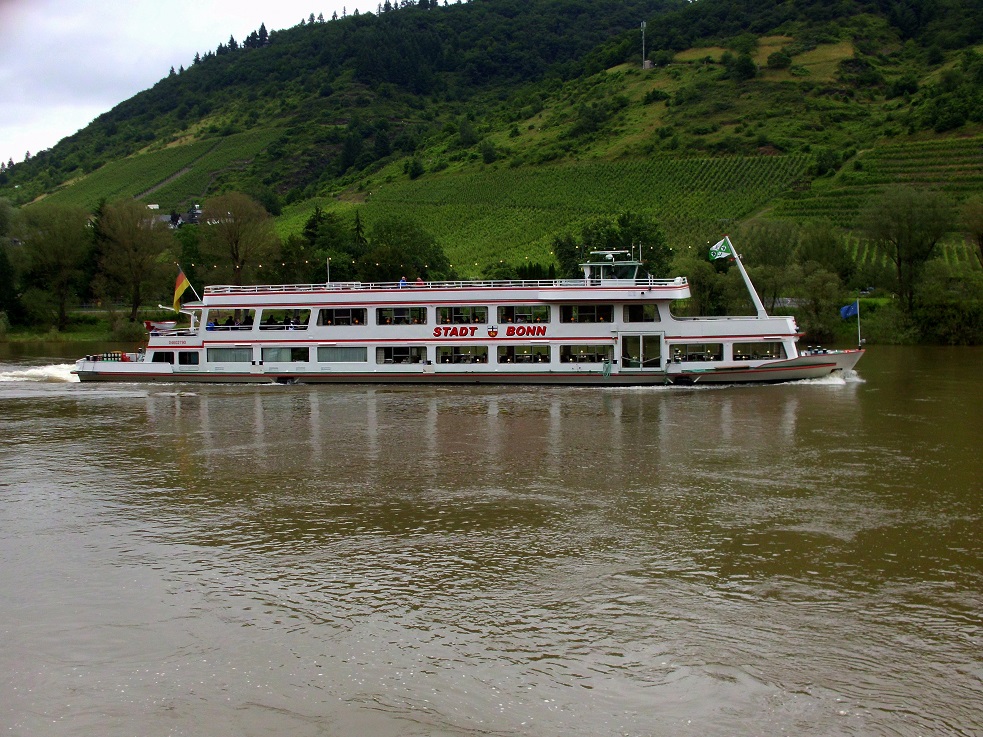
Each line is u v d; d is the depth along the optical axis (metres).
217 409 63.12
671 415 58.94
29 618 27.52
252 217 149.12
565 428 54.91
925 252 126.31
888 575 30.05
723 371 71.88
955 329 114.88
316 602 28.38
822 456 46.59
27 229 138.75
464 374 73.44
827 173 197.38
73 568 31.45
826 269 129.75
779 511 36.97
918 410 60.06
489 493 40.03
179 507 38.44
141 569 31.28
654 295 70.62
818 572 30.36
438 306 73.25
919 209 122.06
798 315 119.06
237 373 76.06
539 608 27.73
